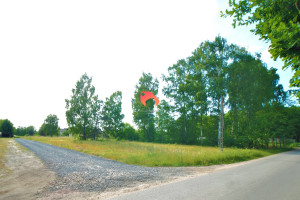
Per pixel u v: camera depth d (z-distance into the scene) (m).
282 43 2.66
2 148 22.03
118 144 31.41
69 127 46.66
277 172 8.62
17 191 5.80
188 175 8.24
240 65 29.23
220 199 4.63
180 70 40.25
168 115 47.31
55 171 9.03
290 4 2.94
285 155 19.50
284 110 32.94
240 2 3.57
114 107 60.34
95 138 55.34
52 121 94.94
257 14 3.34
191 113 41.00
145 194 5.20
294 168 9.94
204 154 13.41
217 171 9.20
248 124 31.45
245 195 4.95
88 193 5.57
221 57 28.45
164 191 5.43
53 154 16.59
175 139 45.28
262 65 31.67
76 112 46.50
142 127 53.19
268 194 5.03
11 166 10.38
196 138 44.03
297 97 3.15
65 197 5.22
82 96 47.50
